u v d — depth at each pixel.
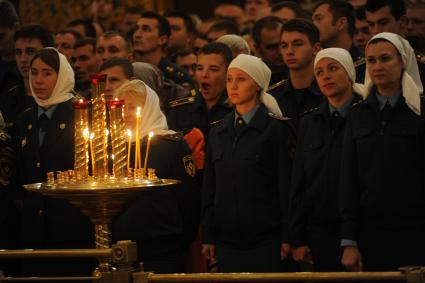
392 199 10.52
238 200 11.52
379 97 10.80
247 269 11.49
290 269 11.59
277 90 13.55
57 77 12.20
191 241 12.04
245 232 11.49
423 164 10.54
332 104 11.40
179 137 11.91
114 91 12.64
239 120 11.79
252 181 11.52
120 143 9.38
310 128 11.40
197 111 13.73
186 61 18.17
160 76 14.48
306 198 11.27
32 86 12.22
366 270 10.77
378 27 13.74
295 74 13.21
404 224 10.55
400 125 10.57
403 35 13.86
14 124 12.38
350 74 11.39
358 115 10.86
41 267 11.88
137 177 9.32
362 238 10.78
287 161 11.62
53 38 14.94
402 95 10.68
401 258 10.52
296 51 13.08
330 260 11.09
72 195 8.83
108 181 9.03
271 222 11.50
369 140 10.68
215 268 12.52
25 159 12.16
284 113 13.21
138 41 16.86
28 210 11.90
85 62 16.58
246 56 11.90
